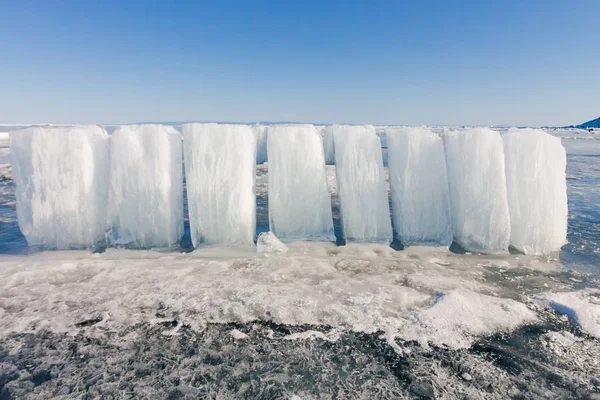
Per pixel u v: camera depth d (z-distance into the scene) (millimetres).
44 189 4188
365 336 2582
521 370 2268
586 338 2566
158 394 2082
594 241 4469
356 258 3922
